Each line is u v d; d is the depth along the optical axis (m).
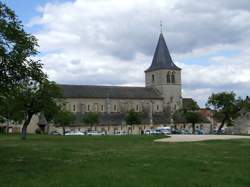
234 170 21.94
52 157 30.83
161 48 181.62
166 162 25.81
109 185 17.02
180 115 171.12
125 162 26.06
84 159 28.75
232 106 138.75
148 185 17.00
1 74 26.66
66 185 17.09
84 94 165.12
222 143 50.81
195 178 19.00
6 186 17.14
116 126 159.88
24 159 29.17
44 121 141.12
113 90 172.88
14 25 27.14
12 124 137.00
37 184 17.50
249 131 141.50
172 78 179.12
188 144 49.88
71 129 150.38
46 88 68.19
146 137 76.94
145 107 174.12
